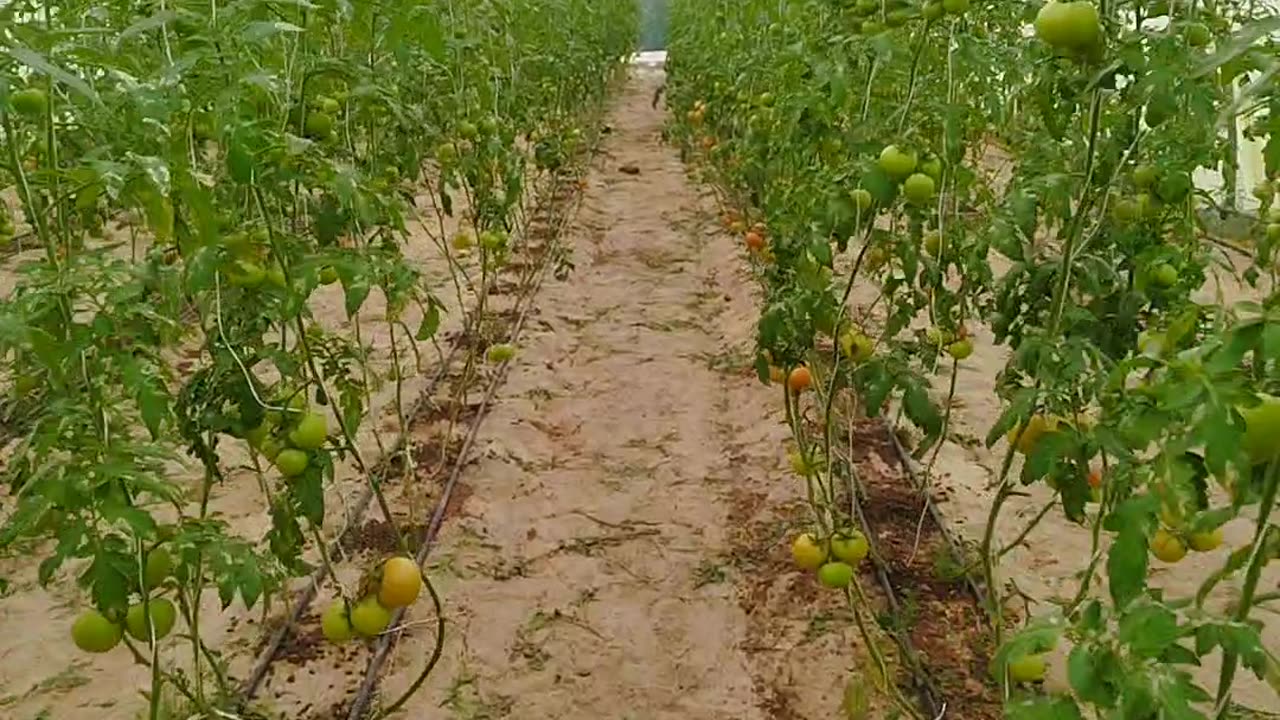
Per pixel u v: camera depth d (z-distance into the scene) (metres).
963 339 4.47
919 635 4.21
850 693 3.72
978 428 6.04
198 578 3.02
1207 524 1.78
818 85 4.02
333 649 4.20
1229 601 4.46
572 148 10.69
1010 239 3.72
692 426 6.27
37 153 4.05
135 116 2.99
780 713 3.95
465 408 6.29
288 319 2.77
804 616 4.42
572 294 8.55
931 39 4.26
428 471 5.55
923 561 4.70
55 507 2.45
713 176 10.52
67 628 4.39
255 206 3.30
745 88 7.34
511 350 6.24
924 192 3.25
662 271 9.25
